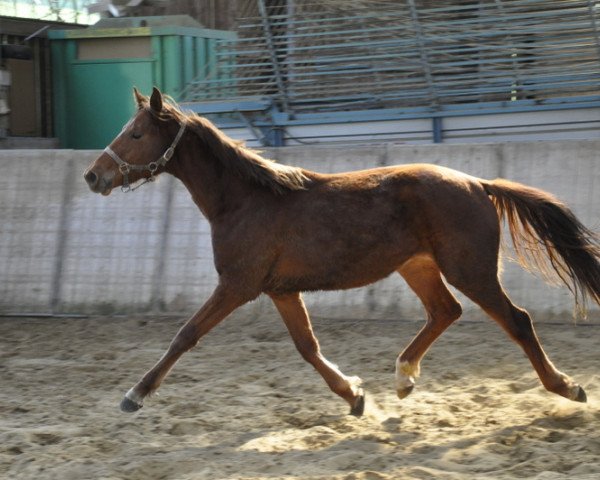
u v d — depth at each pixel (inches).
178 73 625.6
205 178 289.4
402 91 532.4
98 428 289.6
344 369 365.7
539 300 435.2
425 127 532.7
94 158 501.7
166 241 481.4
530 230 296.4
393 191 283.0
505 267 444.5
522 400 301.9
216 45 583.8
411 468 234.5
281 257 283.3
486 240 281.1
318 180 289.0
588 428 271.4
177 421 290.8
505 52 510.3
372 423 290.0
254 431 283.4
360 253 281.0
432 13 521.7
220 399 322.3
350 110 546.0
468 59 518.9
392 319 446.9
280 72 555.2
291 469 243.4
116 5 669.9
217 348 405.7
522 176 451.2
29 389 345.1
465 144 460.8
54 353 409.4
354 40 538.0
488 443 259.9
